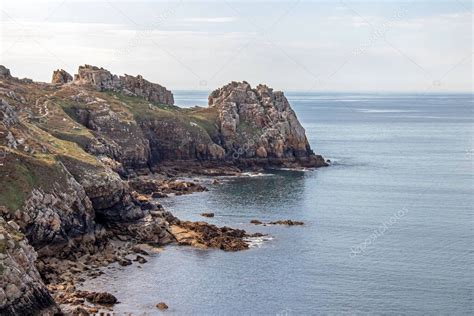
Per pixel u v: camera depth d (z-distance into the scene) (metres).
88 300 108.12
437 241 149.12
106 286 116.38
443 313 106.75
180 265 130.25
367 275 124.81
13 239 102.06
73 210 135.75
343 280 122.00
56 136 197.50
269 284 119.62
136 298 110.94
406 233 156.62
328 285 119.25
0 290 91.88
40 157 140.75
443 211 182.75
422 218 173.38
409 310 107.94
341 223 167.00
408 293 115.50
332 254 138.50
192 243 144.50
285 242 148.00
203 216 173.38
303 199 198.88
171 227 154.12
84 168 150.88
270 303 110.50
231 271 126.62
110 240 144.12
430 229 160.75
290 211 181.38
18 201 123.69
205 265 130.25
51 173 136.00
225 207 185.62
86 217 138.75
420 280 122.00
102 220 148.88
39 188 130.12
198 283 119.50
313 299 112.38
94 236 138.62
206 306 108.50
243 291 115.81
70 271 122.50
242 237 151.62
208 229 153.38
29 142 145.50
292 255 137.62
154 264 130.50
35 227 124.25
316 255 137.62
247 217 173.38
